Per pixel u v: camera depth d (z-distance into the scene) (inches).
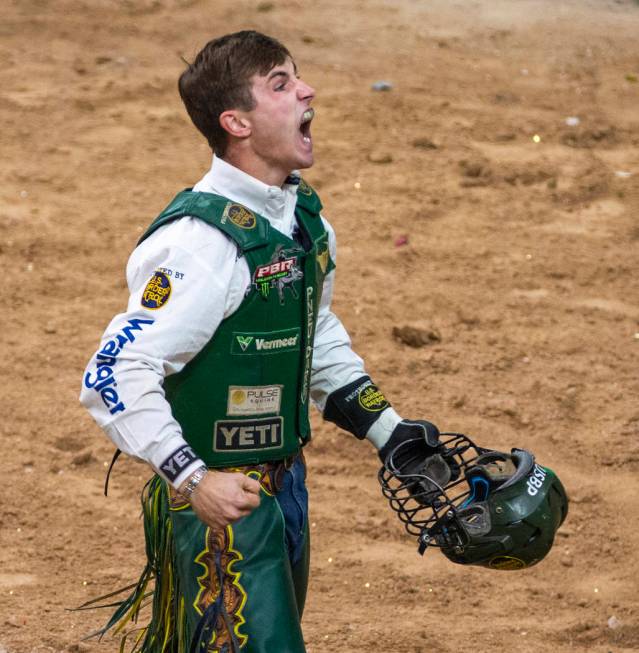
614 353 1159.0
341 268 1311.5
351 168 1569.9
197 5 2204.7
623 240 1412.4
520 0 2274.9
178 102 1790.1
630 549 864.3
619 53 2054.6
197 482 461.4
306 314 505.4
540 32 2126.0
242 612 486.9
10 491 906.7
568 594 808.9
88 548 841.5
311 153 516.4
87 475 939.3
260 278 486.9
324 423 1006.4
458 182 1545.3
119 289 1268.5
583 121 1752.0
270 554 497.0
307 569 538.0
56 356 1127.0
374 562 834.8
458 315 1218.0
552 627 764.0
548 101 1835.6
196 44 2039.9
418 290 1269.7
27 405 1040.8
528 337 1182.3
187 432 498.9
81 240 1364.4
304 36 2069.4
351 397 562.6
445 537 522.6
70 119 1712.6
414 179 1545.3
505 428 1027.3
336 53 2007.9
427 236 1401.3
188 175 1555.1
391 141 1656.0
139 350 468.1
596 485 946.7
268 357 496.7
